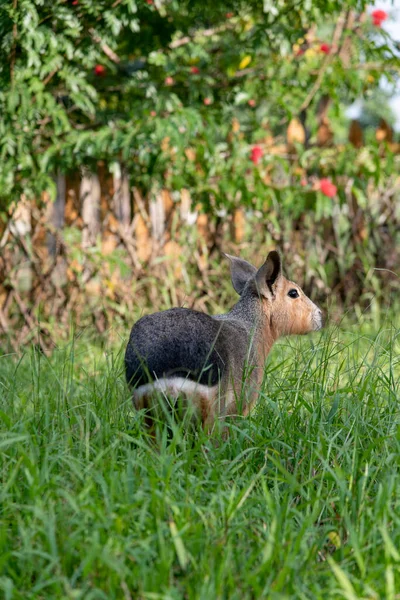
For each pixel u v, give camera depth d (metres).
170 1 12.05
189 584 4.39
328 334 8.29
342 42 13.52
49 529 4.56
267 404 7.15
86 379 8.05
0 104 10.99
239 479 5.75
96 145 11.58
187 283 13.75
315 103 13.45
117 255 12.87
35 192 11.91
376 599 4.32
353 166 13.73
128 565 4.62
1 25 10.28
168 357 6.29
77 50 11.26
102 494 5.47
